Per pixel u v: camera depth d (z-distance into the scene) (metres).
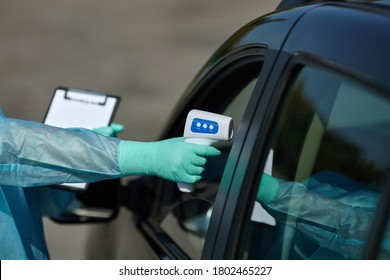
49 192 3.95
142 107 10.70
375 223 2.18
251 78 3.26
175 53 12.75
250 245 2.75
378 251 2.17
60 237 6.97
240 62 3.22
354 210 2.59
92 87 11.50
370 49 2.33
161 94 11.16
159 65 12.26
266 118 2.66
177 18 14.50
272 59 2.77
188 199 3.70
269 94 2.69
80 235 7.01
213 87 3.59
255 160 2.66
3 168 3.26
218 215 2.79
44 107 10.97
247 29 3.24
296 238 2.77
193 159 3.01
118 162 3.22
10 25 14.63
